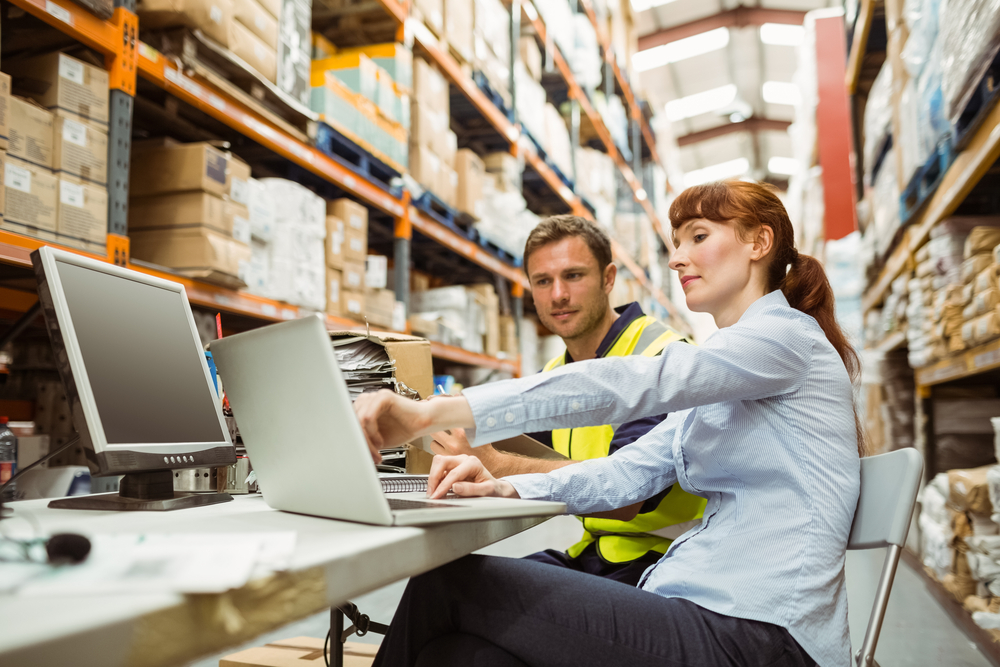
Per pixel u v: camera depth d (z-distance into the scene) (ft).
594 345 6.64
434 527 2.40
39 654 1.12
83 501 3.54
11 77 6.47
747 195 3.73
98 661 1.22
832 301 3.92
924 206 10.48
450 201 14.06
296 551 1.89
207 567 1.58
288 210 9.23
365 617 5.23
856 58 16.06
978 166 7.42
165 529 2.48
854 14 15.89
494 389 2.98
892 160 12.37
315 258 9.74
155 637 1.33
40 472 7.00
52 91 6.29
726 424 3.33
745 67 48.06
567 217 6.50
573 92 21.08
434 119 13.35
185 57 7.54
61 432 8.54
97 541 1.88
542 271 6.45
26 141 5.95
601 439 5.79
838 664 2.97
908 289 11.64
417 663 3.06
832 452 3.20
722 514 3.40
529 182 21.01
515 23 17.28
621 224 28.17
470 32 14.71
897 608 9.40
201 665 5.85
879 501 3.34
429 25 13.24
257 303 8.73
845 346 3.87
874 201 14.67
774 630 2.97
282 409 2.71
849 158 19.79
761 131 56.13
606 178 24.99
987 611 7.70
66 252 3.34
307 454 2.65
